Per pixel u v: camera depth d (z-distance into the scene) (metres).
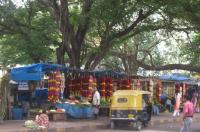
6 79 21.30
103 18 27.31
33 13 28.91
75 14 28.38
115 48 40.34
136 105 21.48
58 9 26.62
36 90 25.36
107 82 27.75
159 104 33.56
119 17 27.47
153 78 33.12
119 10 27.03
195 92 37.31
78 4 29.97
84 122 22.38
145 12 28.66
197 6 24.36
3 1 24.95
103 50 28.88
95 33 30.70
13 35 29.50
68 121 22.50
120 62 45.44
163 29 31.22
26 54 31.36
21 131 16.91
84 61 30.33
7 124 19.19
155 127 23.02
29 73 22.47
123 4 26.84
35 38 28.08
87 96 25.64
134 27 29.64
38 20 29.66
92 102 25.50
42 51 28.72
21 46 28.69
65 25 26.64
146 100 22.84
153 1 26.45
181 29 30.00
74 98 25.05
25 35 28.28
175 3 24.97
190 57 39.53
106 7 26.72
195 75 46.16
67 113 23.41
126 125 22.59
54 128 18.44
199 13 24.61
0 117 20.38
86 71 25.27
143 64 41.53
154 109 30.70
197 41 35.12
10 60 35.25
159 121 25.81
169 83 37.00
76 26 29.23
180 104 33.81
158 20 29.75
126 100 21.62
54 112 22.30
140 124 21.53
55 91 23.14
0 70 21.55
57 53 28.44
